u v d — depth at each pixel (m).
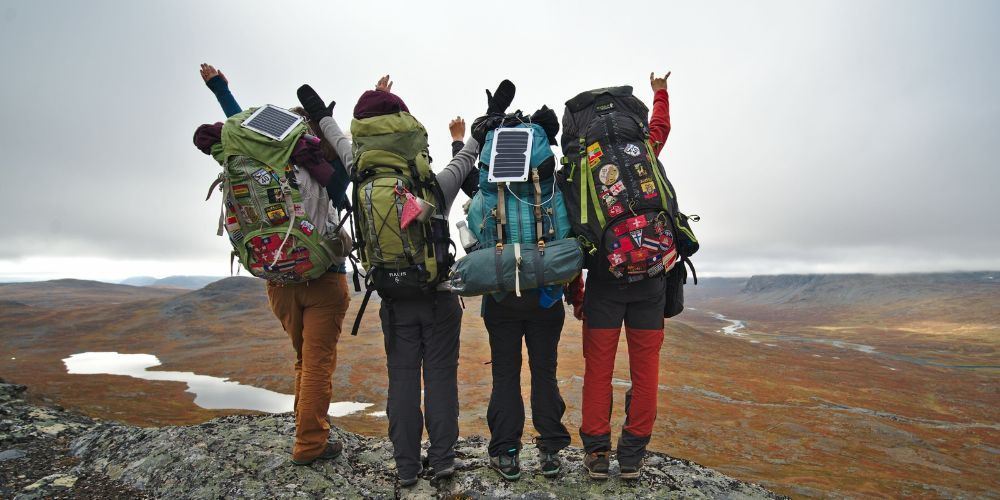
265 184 3.37
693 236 3.50
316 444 3.99
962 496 54.78
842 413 92.94
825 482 57.19
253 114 3.57
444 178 3.63
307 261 3.43
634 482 3.84
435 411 3.77
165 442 4.46
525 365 52.94
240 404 73.88
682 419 81.69
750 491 4.08
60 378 92.94
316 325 3.85
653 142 3.82
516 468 3.85
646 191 3.35
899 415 96.56
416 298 3.58
